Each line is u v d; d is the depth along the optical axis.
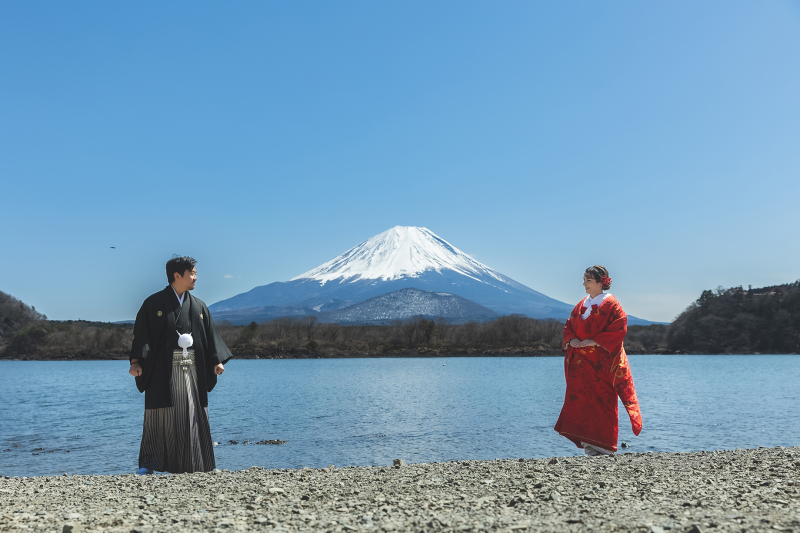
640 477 6.91
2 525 4.61
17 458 21.78
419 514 4.99
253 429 31.09
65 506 5.63
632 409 10.12
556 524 4.41
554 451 22.75
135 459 21.48
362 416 37.50
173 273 8.70
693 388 57.78
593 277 10.65
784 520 4.31
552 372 103.62
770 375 83.12
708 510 4.81
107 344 178.50
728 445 22.36
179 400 8.59
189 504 5.67
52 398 53.81
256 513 5.12
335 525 4.54
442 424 32.44
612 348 10.20
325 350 189.50
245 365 141.12
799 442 23.00
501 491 6.14
